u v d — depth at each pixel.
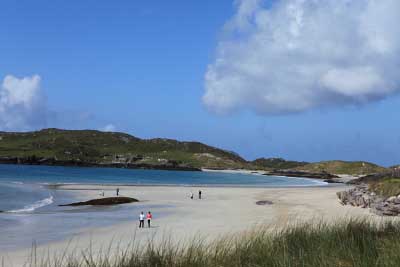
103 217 39.72
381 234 11.86
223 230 30.12
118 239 27.20
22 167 184.50
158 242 22.88
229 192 77.12
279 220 33.69
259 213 43.34
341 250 9.23
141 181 119.44
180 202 56.91
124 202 54.72
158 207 49.97
